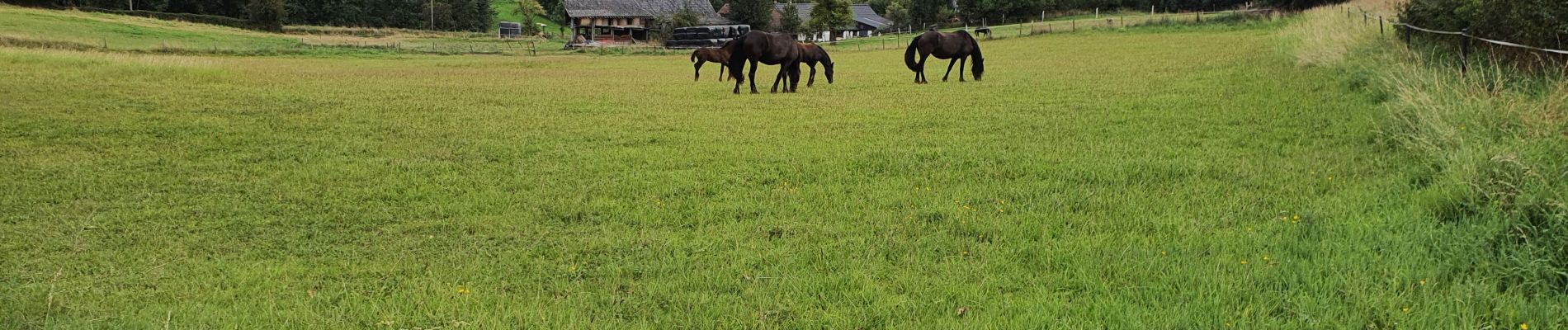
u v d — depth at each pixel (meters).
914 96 15.50
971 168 8.51
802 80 20.44
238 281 5.29
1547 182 5.89
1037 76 19.17
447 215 7.08
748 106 14.36
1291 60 18.08
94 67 19.09
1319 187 7.10
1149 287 4.70
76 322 4.50
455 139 10.88
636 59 38.31
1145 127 10.85
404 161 9.45
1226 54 22.48
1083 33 40.84
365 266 5.65
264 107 13.78
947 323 4.32
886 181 8.09
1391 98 10.61
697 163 9.25
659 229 6.54
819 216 6.77
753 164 9.10
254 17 68.50
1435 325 4.10
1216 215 6.31
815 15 68.12
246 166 9.21
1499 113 7.98
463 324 4.45
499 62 34.03
